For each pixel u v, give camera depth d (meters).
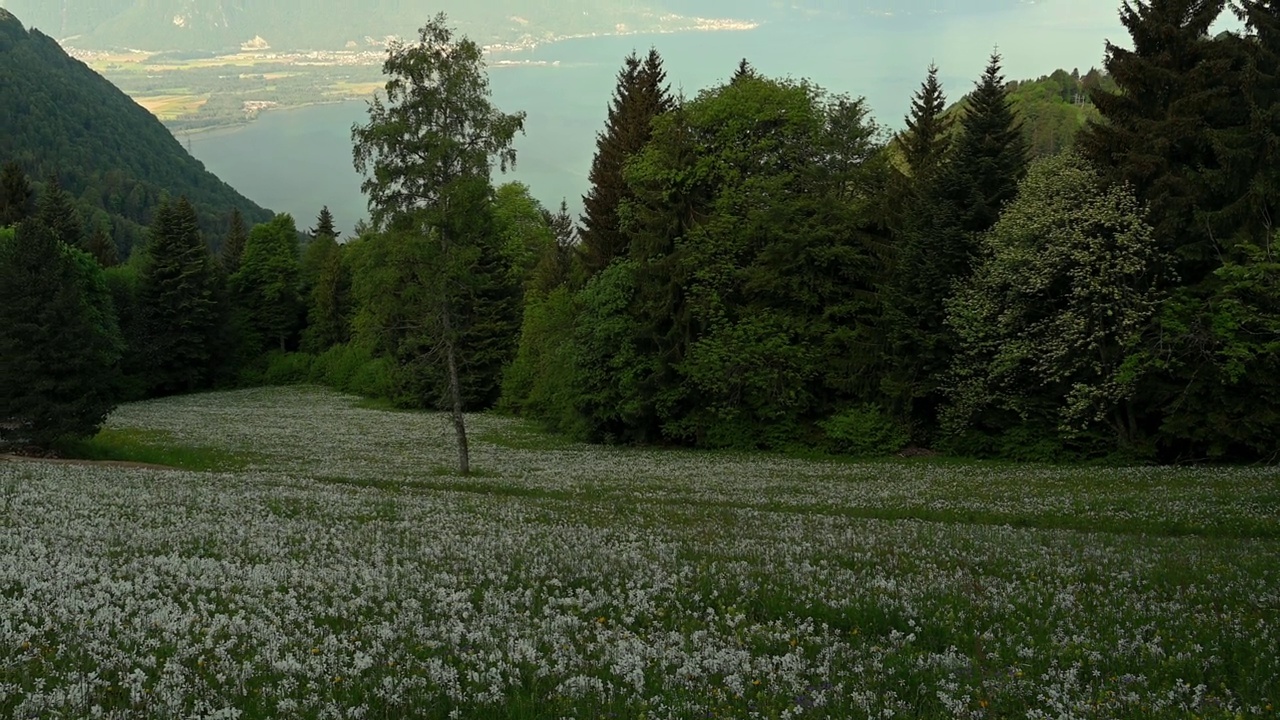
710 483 33.09
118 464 34.72
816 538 19.08
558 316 58.84
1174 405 36.91
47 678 8.08
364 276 37.44
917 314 43.22
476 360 78.56
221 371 108.06
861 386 46.12
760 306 48.44
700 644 10.13
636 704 8.01
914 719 7.80
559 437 57.56
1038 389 41.19
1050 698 8.38
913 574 14.81
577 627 10.80
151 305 100.56
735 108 49.56
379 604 11.74
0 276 37.41
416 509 22.38
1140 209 37.16
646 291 49.56
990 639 10.65
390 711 7.67
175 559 13.78
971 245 42.16
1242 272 30.12
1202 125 36.94
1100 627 11.28
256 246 120.62
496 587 12.98
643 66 64.88
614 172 60.00
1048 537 20.19
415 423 67.06
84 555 13.91
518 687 8.42
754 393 48.00
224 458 41.41
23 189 106.75
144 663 8.63
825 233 45.84
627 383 50.22
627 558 15.51
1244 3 37.50
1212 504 25.34
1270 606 12.62
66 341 38.03
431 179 35.94
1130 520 23.69
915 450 44.91
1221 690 8.80
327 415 73.94
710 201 50.66
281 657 9.06
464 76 35.66
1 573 11.98
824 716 7.80
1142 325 37.34
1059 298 39.78
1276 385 35.56
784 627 11.16
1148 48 39.16
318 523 18.97
